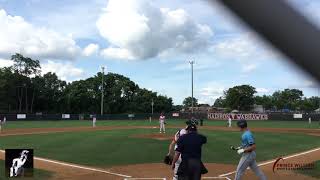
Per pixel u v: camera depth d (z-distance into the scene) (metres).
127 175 14.38
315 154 20.20
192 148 8.57
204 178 13.56
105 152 20.98
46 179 13.20
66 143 25.89
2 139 29.39
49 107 113.94
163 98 116.00
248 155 10.94
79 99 110.38
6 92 106.44
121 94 114.38
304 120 72.00
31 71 111.38
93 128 44.91
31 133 36.34
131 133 34.97
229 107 121.50
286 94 125.38
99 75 113.31
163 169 15.62
